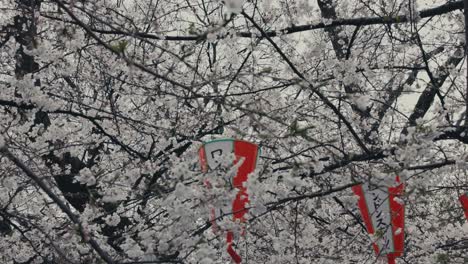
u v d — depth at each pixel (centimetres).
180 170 439
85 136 695
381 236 543
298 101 651
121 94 689
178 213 459
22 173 656
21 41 628
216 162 468
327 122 734
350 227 817
